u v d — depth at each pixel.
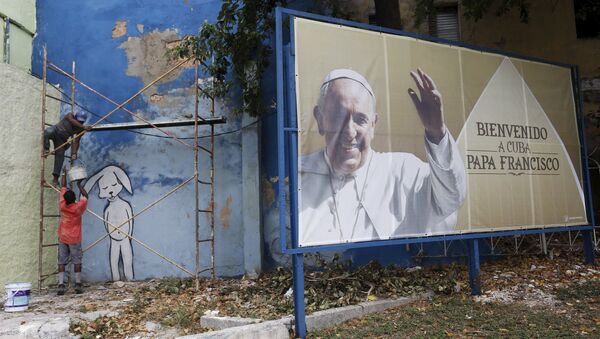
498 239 9.10
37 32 10.70
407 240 6.11
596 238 9.21
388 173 6.07
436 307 6.20
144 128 9.67
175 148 9.96
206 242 9.62
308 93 5.66
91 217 10.03
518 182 7.20
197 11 10.25
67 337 5.67
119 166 10.09
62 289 8.26
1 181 8.49
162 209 9.84
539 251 8.84
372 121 6.05
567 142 7.88
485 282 7.32
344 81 5.92
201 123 9.17
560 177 7.67
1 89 8.59
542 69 7.82
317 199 5.55
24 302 6.91
